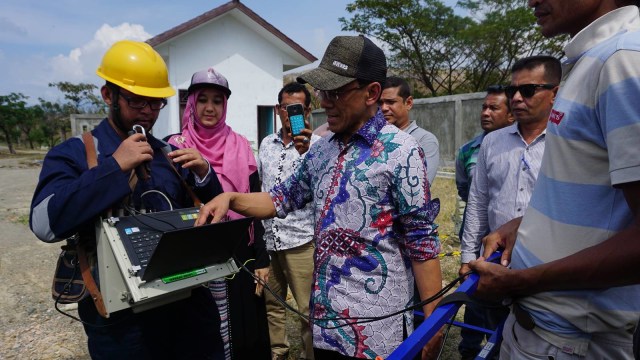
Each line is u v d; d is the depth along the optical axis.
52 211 1.52
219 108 2.81
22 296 4.39
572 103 1.18
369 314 1.64
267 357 2.79
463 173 3.23
